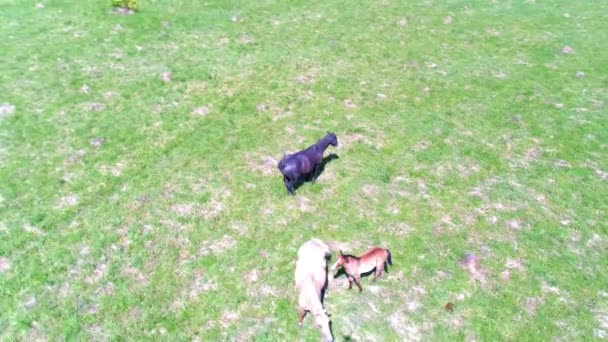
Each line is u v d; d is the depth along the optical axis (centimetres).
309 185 1509
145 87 2028
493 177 1562
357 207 1429
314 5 3080
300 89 2072
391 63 2331
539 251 1291
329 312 1123
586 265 1252
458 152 1678
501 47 2520
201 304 1135
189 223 1358
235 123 1816
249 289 1174
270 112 1897
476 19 2888
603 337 1077
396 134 1775
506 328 1092
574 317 1120
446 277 1214
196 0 3027
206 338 1061
